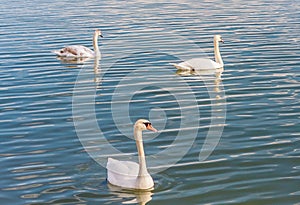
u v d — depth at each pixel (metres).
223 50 31.92
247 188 15.14
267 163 16.61
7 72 27.98
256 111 21.23
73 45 31.84
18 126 19.92
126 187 15.14
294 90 23.83
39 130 19.50
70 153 17.50
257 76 26.28
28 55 31.69
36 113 21.44
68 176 15.94
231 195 14.77
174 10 48.44
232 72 27.28
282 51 30.95
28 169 16.38
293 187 15.18
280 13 44.97
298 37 34.56
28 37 36.75
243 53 30.95
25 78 26.86
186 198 14.61
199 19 42.75
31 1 56.66
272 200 14.51
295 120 20.14
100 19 43.78
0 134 19.14
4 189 15.16
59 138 18.75
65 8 50.81
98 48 32.28
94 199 14.58
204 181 15.55
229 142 18.25
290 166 16.39
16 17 45.09
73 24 41.62
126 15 45.81
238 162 16.72
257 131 19.14
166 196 14.74
